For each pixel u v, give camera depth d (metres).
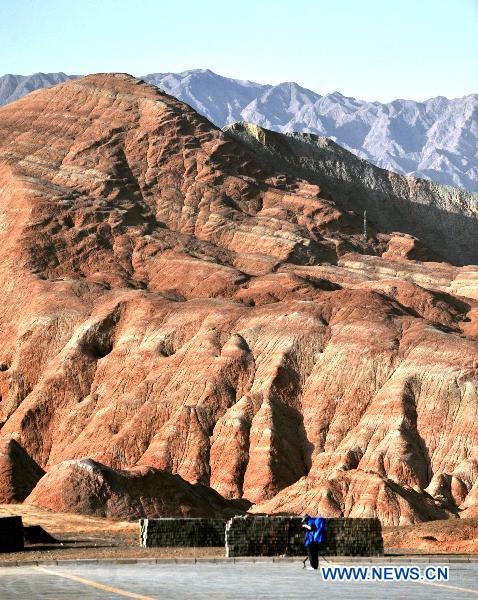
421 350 144.38
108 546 64.31
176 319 156.12
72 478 98.25
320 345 148.25
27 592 39.62
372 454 132.50
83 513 95.75
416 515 102.62
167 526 61.94
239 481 132.62
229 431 136.75
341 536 55.16
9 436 147.62
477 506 110.50
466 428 134.88
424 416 137.12
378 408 138.62
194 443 136.75
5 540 60.75
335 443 137.62
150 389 146.12
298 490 111.00
